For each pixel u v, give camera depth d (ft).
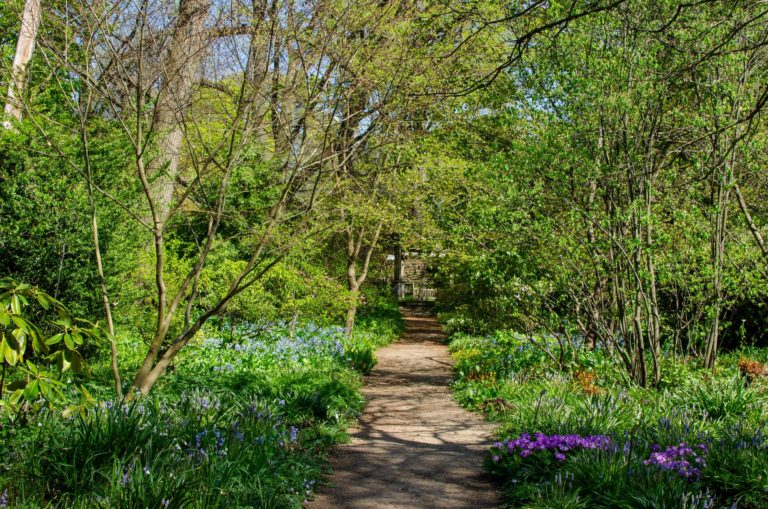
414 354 67.67
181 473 16.72
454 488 21.33
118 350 39.37
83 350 35.42
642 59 33.14
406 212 54.39
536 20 39.42
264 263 47.11
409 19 33.30
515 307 41.09
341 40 28.12
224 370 37.29
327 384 34.99
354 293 58.44
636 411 27.45
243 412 25.08
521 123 43.27
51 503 14.71
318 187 30.60
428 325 110.73
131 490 14.73
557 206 38.04
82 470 15.80
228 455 19.52
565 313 40.83
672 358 37.14
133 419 18.52
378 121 31.78
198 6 26.30
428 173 52.39
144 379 25.52
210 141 31.12
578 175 35.32
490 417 32.07
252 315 47.50
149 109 28.53
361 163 51.39
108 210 34.17
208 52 26.45
